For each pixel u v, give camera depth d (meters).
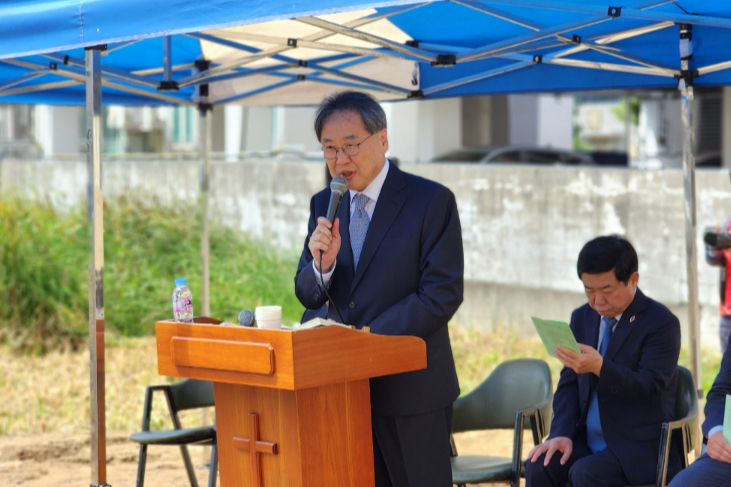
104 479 3.56
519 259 9.15
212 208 11.23
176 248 10.58
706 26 4.32
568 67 5.01
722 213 7.77
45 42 3.24
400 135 13.47
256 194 10.90
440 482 3.05
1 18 3.38
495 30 4.74
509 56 4.98
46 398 7.45
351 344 2.67
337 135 2.94
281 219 10.66
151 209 10.98
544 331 3.41
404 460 3.03
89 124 3.54
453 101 13.59
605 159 18.05
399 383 3.02
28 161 13.15
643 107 17.73
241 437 2.88
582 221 8.66
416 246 3.04
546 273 8.95
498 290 9.34
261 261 10.12
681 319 8.07
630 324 3.56
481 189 9.41
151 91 5.49
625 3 3.84
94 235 3.54
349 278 3.09
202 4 2.84
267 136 16.67
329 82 5.54
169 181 11.46
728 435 3.03
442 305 2.96
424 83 5.40
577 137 41.19
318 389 2.72
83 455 5.99
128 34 3.02
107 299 9.85
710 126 15.53
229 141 16.53
